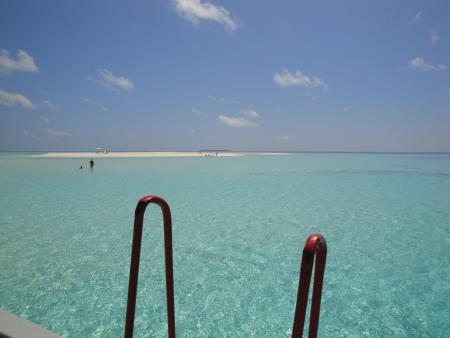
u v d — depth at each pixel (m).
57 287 4.98
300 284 1.06
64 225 8.88
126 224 8.99
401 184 19.86
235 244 7.25
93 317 4.16
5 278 5.28
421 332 3.85
